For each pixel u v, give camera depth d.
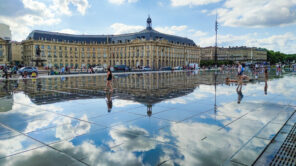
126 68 68.81
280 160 4.66
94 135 6.16
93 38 126.69
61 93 14.68
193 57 142.50
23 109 9.55
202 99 11.87
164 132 6.35
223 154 4.90
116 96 13.12
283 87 17.66
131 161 4.61
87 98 12.45
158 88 17.39
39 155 4.93
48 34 113.44
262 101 11.21
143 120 7.62
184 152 5.00
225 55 185.50
